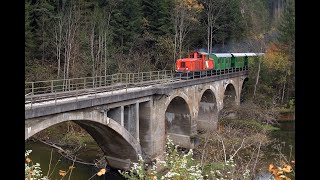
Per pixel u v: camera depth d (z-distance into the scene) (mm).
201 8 49938
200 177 8656
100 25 39781
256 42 55219
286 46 43094
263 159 22938
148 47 47531
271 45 50594
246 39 56375
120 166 23062
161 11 47562
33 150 26000
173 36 47719
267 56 44156
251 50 55125
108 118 19141
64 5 37875
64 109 15719
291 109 39656
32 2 37062
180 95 28312
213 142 27141
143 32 47594
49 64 36375
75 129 31969
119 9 45219
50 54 37469
